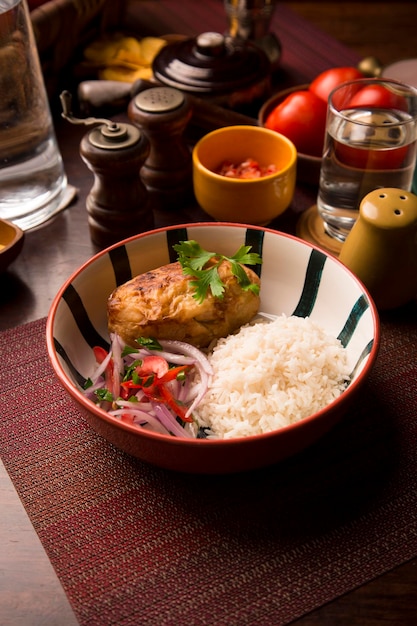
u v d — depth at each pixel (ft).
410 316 2.36
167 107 2.53
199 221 2.66
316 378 2.06
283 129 2.73
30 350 2.28
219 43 2.92
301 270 2.31
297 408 2.01
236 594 1.80
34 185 2.60
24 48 2.40
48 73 3.05
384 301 2.34
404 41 4.26
